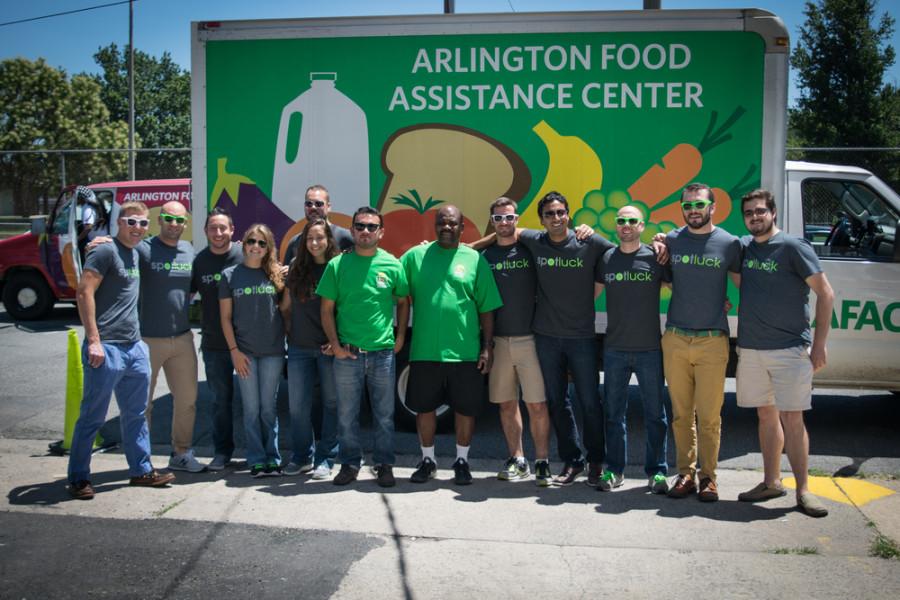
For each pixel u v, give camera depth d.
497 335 5.16
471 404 5.07
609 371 4.98
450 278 5.00
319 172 6.11
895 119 25.23
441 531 4.32
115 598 3.53
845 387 6.25
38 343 10.55
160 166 31.39
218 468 5.40
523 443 6.28
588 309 5.01
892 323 6.08
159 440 6.27
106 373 4.70
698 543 4.16
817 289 4.55
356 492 4.97
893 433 6.47
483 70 5.88
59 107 41.25
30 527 4.33
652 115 5.78
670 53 5.72
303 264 5.12
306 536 4.23
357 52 6.00
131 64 24.53
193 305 6.16
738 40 5.67
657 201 5.82
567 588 3.65
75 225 11.08
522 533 4.29
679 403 4.86
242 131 6.16
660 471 4.99
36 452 5.82
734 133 5.73
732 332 5.91
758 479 5.29
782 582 3.71
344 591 3.61
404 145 6.00
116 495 4.86
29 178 30.42
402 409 6.28
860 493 4.98
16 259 12.34
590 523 4.44
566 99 5.83
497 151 5.92
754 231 4.67
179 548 4.07
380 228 5.02
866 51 25.27
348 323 5.03
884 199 6.21
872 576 3.77
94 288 4.65
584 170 5.85
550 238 5.02
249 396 5.18
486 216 5.96
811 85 25.81
